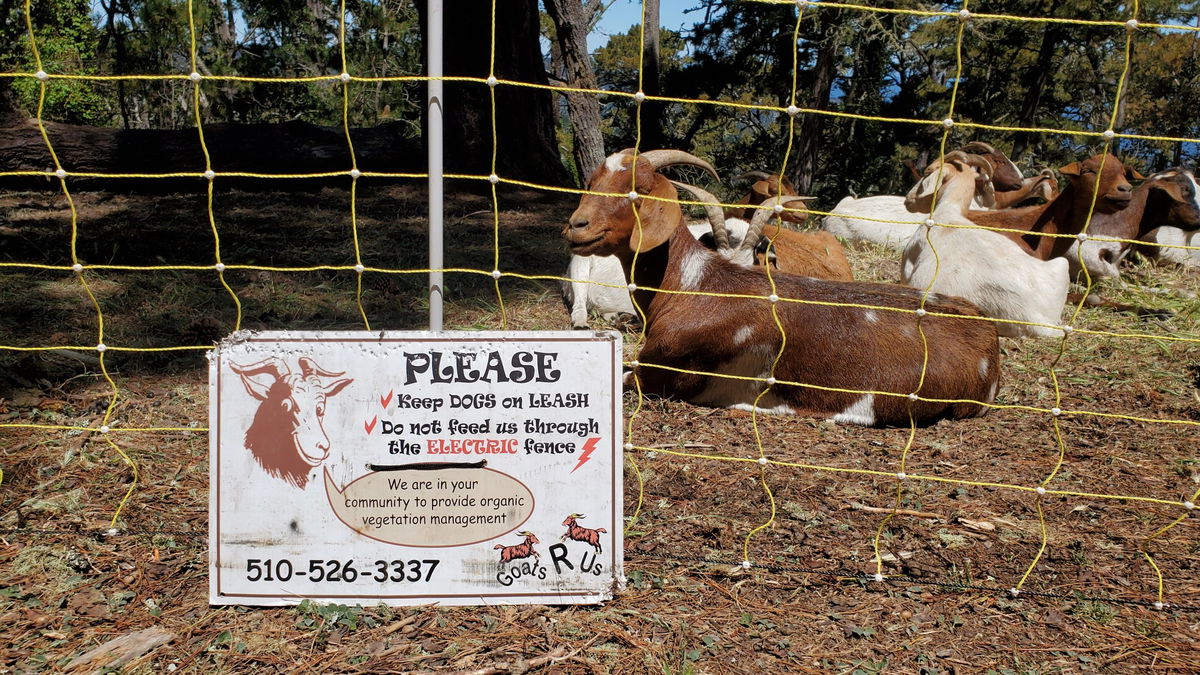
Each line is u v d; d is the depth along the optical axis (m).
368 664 2.78
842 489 4.04
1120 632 3.04
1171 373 5.89
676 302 5.10
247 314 6.36
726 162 25.67
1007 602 3.19
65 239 8.37
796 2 3.01
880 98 24.17
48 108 25.39
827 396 5.03
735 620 3.05
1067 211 7.24
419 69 24.94
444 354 3.07
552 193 11.88
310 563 3.06
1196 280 8.91
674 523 3.68
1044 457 4.50
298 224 9.34
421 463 3.07
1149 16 21.55
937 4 21.44
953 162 7.43
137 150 11.59
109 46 27.03
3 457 4.06
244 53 27.41
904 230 9.61
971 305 5.22
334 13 27.80
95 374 5.13
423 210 10.37
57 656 2.77
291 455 3.05
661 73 25.02
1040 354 6.25
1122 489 4.13
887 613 3.12
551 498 3.10
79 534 3.46
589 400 3.10
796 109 3.08
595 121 17.39
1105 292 8.08
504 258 8.24
